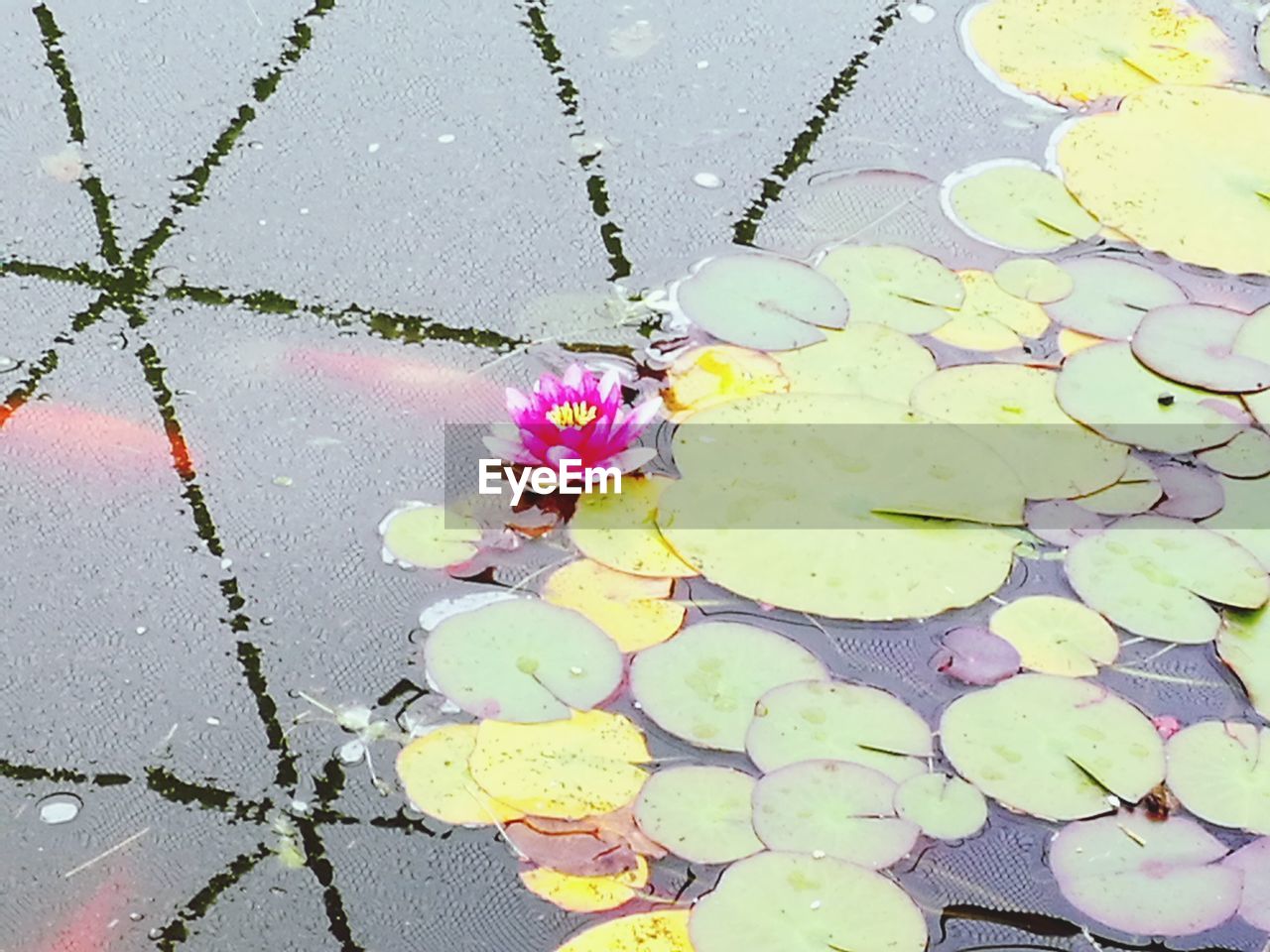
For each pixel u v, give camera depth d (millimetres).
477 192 2018
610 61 2178
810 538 1696
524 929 1460
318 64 2150
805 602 1653
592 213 2000
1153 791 1536
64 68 2129
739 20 2242
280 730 1575
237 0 2230
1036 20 2254
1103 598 1660
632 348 1861
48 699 1592
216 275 1921
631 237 1977
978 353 1862
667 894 1474
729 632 1631
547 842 1504
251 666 1614
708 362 1849
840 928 1452
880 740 1562
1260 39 2240
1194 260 1961
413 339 1867
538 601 1653
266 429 1786
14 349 1843
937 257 1962
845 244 1974
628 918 1462
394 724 1575
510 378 1835
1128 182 2043
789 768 1543
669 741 1561
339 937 1461
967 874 1488
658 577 1670
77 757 1558
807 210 2010
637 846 1500
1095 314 1900
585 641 1624
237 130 2068
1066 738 1566
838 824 1511
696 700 1584
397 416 1800
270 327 1873
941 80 2170
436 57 2170
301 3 2230
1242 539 1703
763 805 1521
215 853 1505
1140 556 1688
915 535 1702
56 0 2215
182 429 1782
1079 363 1852
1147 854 1502
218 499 1730
